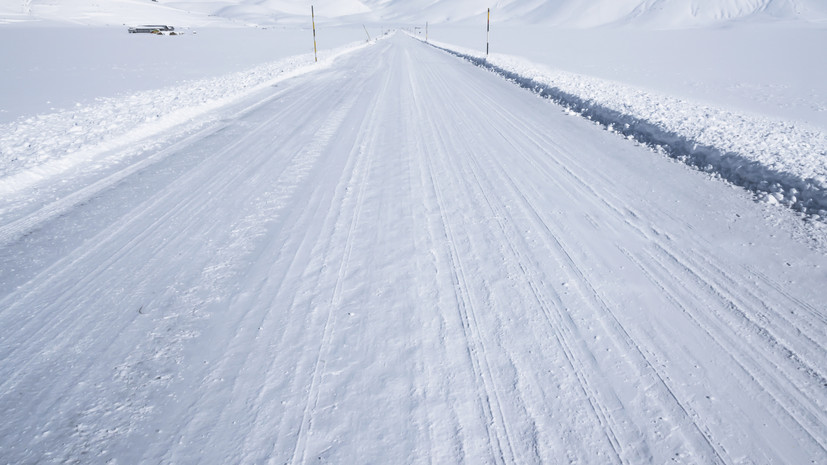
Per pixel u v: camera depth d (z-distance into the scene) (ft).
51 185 17.04
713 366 7.75
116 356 8.12
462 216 13.88
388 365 7.84
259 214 14.24
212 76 51.98
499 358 7.97
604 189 15.89
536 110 30.45
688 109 26.94
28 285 10.49
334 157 19.97
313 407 6.96
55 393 7.30
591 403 7.00
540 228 12.98
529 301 9.60
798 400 7.06
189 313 9.35
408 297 9.82
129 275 10.84
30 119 28.02
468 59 77.97
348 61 71.77
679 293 9.83
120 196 15.89
